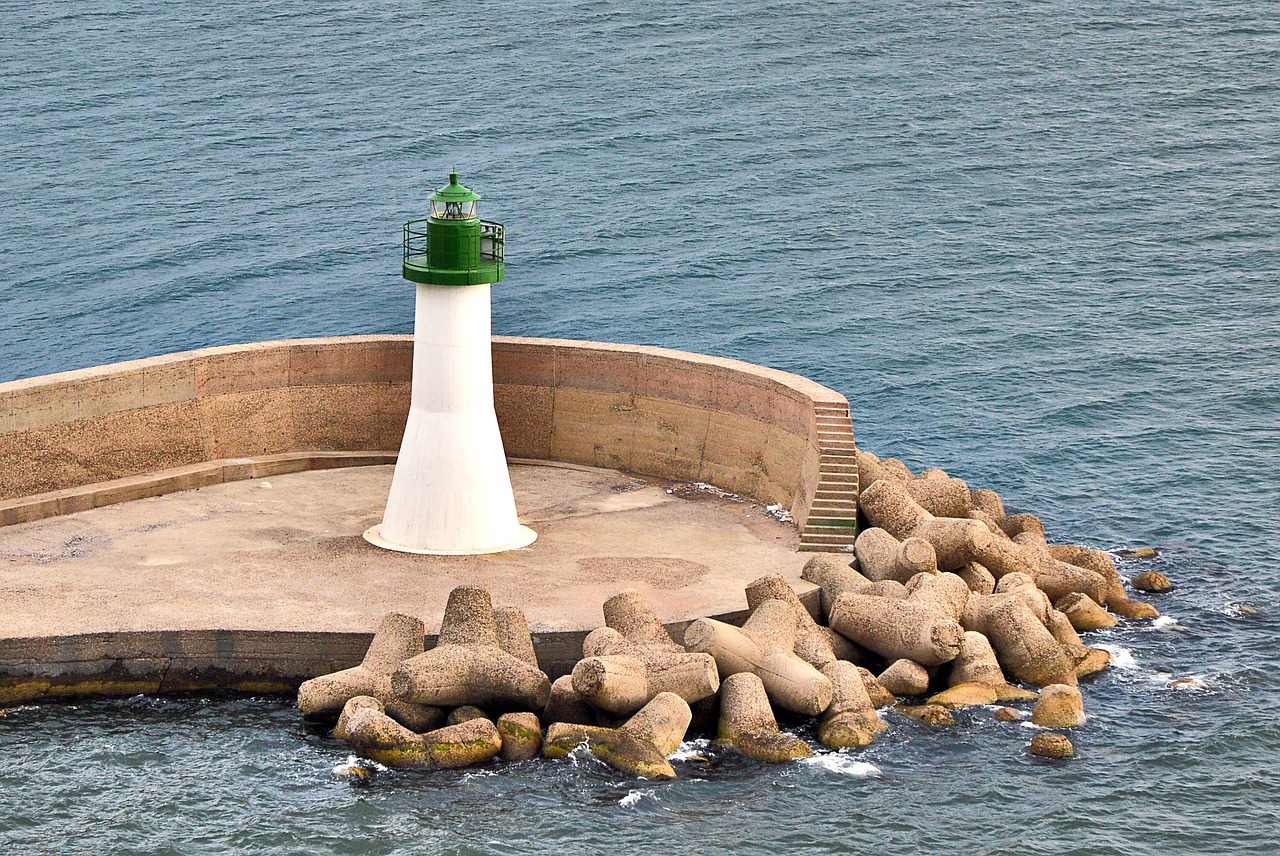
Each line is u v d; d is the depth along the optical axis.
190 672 81.94
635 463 111.69
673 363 110.44
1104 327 171.50
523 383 113.38
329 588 88.56
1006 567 96.25
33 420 99.81
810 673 79.31
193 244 196.25
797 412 102.56
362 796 72.62
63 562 91.62
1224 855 70.44
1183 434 140.25
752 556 95.31
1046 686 85.00
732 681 79.50
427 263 93.81
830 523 96.56
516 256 192.75
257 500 104.25
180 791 72.94
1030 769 77.19
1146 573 103.75
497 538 96.25
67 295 180.25
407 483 96.25
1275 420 143.75
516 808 71.94
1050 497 125.69
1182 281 187.00
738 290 183.12
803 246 198.00
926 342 167.25
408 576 90.81
